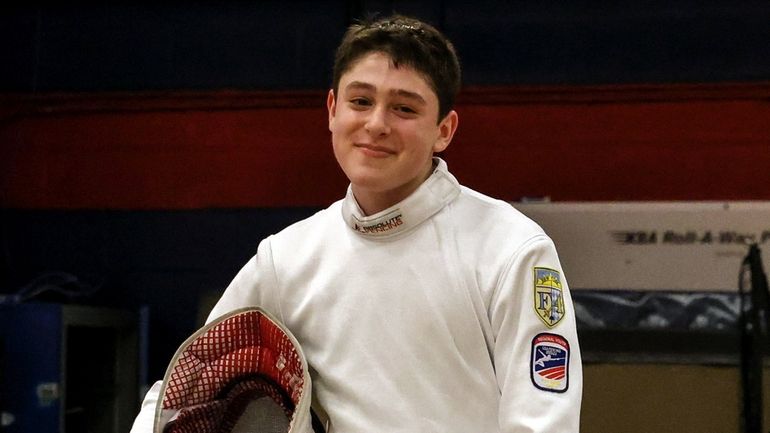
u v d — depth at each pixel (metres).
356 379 3.29
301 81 9.07
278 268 3.60
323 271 3.49
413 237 3.39
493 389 3.25
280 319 3.60
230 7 9.23
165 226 9.09
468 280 3.27
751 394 6.46
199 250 9.02
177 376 3.52
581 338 6.71
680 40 8.60
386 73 3.25
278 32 9.16
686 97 8.50
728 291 6.91
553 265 3.25
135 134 9.20
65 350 7.48
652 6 8.67
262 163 9.04
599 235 7.14
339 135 3.36
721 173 8.43
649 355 6.62
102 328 8.33
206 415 3.62
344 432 3.28
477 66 8.80
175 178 9.13
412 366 3.24
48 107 9.27
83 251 9.16
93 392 8.19
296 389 3.43
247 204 9.03
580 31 8.73
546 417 3.00
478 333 3.24
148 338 8.82
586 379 6.63
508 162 8.70
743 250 6.95
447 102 3.43
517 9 8.83
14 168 9.29
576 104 8.67
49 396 7.30
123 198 9.16
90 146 9.24
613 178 8.55
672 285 7.03
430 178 3.44
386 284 3.35
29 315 7.39
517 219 3.38
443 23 8.88
